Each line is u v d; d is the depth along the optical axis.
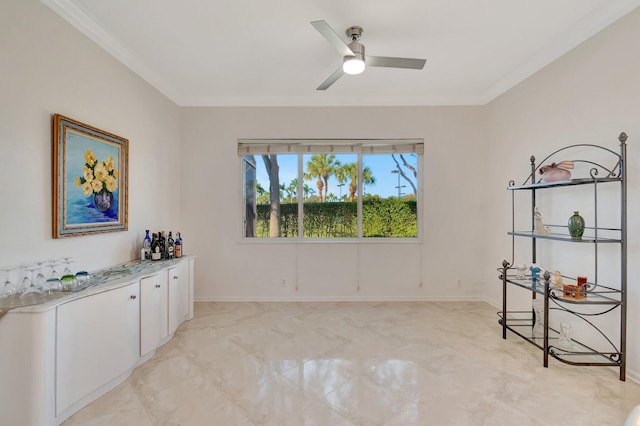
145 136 3.22
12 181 1.82
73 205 2.22
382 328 3.08
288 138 4.01
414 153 4.11
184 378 2.18
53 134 2.06
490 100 3.83
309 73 3.29
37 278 1.88
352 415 1.78
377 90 3.78
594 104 2.38
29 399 1.58
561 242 2.71
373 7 2.21
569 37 2.55
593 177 2.11
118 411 1.83
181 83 3.53
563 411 1.81
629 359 2.14
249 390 2.03
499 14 2.30
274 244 4.05
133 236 3.01
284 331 3.02
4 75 1.77
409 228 4.16
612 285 2.24
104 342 1.99
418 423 1.71
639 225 2.07
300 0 2.12
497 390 2.02
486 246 3.95
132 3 2.14
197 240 4.03
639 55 2.06
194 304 3.90
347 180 4.16
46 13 2.02
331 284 4.05
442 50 2.82
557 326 2.77
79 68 2.30
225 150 4.02
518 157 3.31
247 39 2.63
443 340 2.79
